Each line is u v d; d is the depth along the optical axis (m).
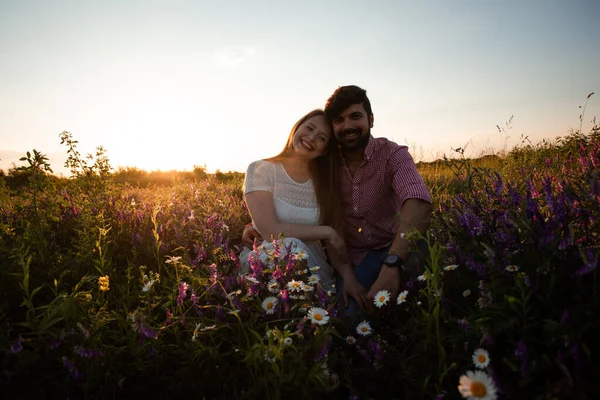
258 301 2.21
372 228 3.31
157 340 2.06
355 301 2.80
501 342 1.59
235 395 1.79
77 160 4.82
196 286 2.46
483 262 2.07
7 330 1.84
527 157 6.87
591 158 3.55
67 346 1.92
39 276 2.69
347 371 1.86
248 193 3.31
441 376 1.54
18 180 6.06
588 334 1.39
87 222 3.41
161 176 15.23
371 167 3.17
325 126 3.20
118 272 3.12
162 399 1.82
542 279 1.64
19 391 1.65
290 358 1.79
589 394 1.27
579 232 1.86
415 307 2.15
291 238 3.08
